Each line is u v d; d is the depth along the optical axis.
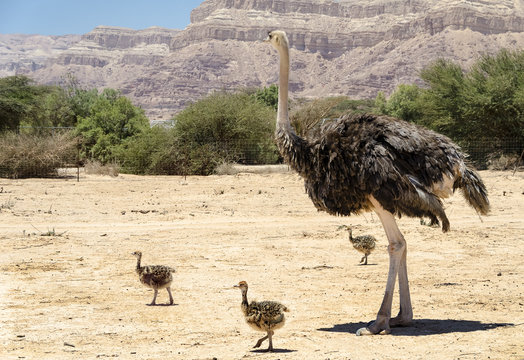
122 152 38.44
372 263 12.19
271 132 42.00
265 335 7.29
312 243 14.51
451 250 13.41
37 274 11.05
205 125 39.50
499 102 39.09
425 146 7.36
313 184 7.82
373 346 6.70
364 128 7.46
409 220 17.80
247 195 24.48
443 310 8.38
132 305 8.91
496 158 39.34
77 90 67.19
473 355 6.21
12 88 52.44
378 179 7.24
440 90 42.06
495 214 19.03
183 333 7.45
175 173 37.34
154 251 13.45
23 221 17.80
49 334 7.39
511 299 8.95
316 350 6.58
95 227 16.97
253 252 13.36
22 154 32.84
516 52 42.66
